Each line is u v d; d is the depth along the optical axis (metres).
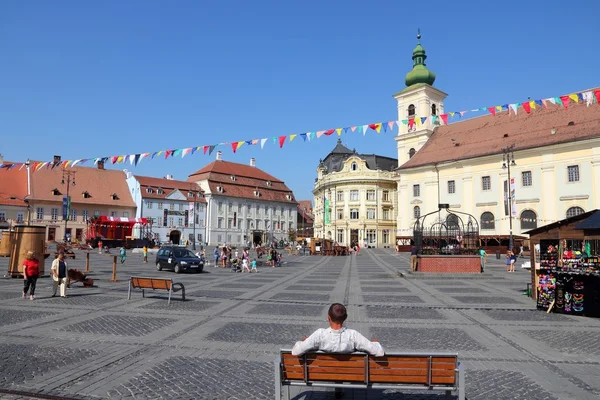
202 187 93.56
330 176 89.25
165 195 86.88
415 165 65.62
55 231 76.44
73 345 8.75
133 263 36.31
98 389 6.32
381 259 47.34
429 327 10.74
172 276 25.56
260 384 6.61
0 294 15.84
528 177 54.34
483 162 58.38
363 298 15.90
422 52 75.94
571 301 12.51
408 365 4.99
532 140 54.72
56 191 77.25
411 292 17.80
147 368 7.32
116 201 83.19
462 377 4.91
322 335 5.30
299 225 123.19
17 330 10.00
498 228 56.50
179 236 88.19
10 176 75.88
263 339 9.38
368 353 5.09
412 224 65.81
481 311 13.11
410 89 74.62
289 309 13.29
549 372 7.27
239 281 22.50
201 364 7.58
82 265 32.31
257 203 99.69
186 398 6.03
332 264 38.72
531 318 11.98
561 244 14.65
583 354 8.36
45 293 16.25
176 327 10.50
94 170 85.00
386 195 86.19
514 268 32.59
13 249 21.50
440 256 25.19
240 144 18.64
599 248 14.14
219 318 11.70
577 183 50.06
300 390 6.42
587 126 50.72
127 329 10.23
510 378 6.94
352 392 6.33
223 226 93.12
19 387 6.36
